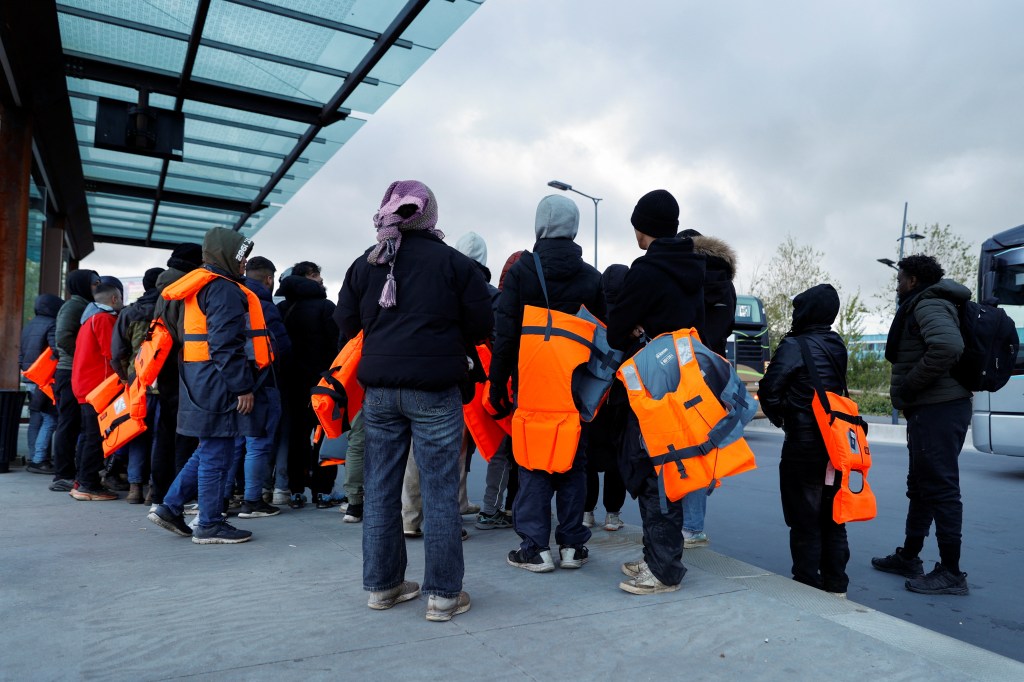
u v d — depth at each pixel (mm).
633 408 3375
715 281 4699
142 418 5238
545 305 3787
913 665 2645
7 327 8812
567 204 3906
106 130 8094
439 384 3047
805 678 2525
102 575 3652
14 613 3057
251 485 5441
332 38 7508
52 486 6492
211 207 12883
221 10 6996
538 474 3875
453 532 3088
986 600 4465
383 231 3113
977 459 11789
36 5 6805
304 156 10711
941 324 4301
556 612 3193
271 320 5637
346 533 4766
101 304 6223
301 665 2564
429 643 2799
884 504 7551
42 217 11984
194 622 2984
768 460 11039
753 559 5398
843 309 21984
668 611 3213
